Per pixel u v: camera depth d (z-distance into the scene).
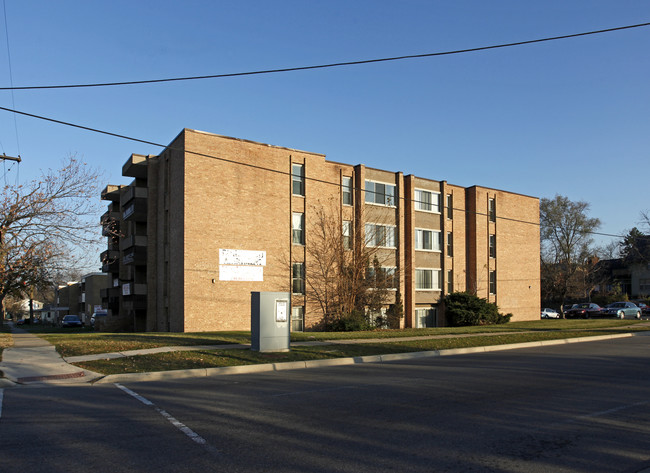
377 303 31.17
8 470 5.45
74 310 81.81
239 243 27.98
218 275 27.16
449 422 7.66
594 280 59.97
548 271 56.97
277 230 29.52
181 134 27.22
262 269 28.69
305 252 30.58
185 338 20.27
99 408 8.69
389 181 35.19
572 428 7.35
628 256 62.28
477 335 24.16
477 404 9.01
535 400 9.38
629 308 48.50
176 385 11.36
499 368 13.94
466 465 5.66
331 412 8.35
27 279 25.33
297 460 5.80
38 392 10.42
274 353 16.19
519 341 21.66
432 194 37.81
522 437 6.84
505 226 41.81
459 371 13.39
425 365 14.81
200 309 26.52
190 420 7.77
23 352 15.92
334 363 15.53
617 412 8.41
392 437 6.79
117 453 6.06
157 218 31.42
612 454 6.12
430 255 37.09
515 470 5.52
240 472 5.40
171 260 28.45
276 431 7.10
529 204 44.06
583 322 37.06
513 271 42.09
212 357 15.08
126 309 37.03
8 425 7.45
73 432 7.04
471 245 39.47
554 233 57.03
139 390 10.65
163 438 6.72
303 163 31.00
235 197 28.08
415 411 8.42
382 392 10.23
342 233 31.36
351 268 30.62
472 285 39.09
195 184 26.83
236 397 9.73
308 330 30.11
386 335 23.77
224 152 27.97
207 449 6.23
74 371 12.81
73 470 5.46
